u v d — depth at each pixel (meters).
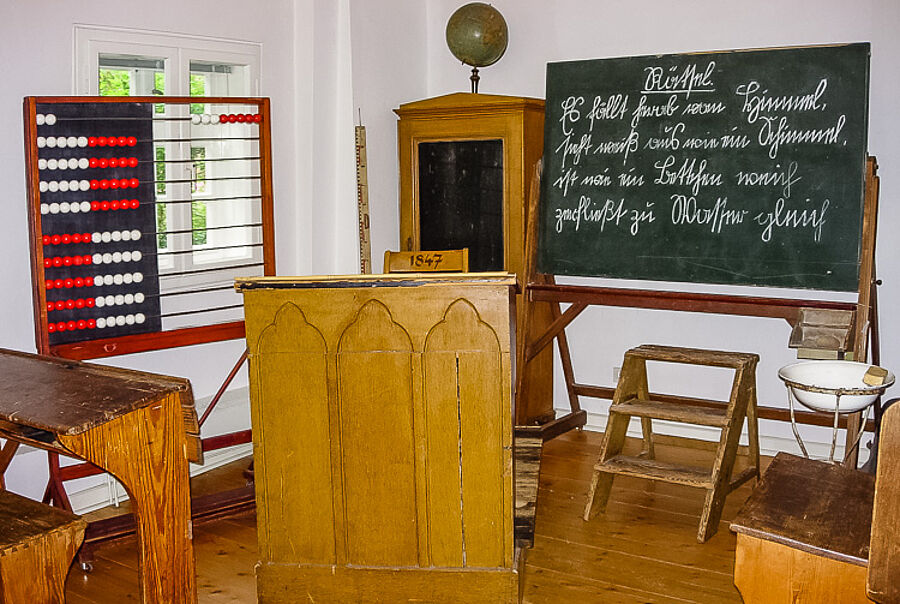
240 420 3.90
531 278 4.13
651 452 3.88
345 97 4.36
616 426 3.46
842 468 2.23
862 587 1.79
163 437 2.30
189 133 3.87
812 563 1.84
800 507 2.00
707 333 4.24
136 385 2.33
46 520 2.24
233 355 4.14
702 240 3.78
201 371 3.99
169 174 3.84
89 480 3.61
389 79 4.59
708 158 3.76
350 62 4.32
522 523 2.62
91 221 3.12
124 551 3.22
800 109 3.56
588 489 3.73
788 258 3.60
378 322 2.39
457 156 4.33
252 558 3.13
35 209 2.93
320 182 4.36
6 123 3.18
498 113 4.20
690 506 3.55
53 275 3.06
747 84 3.67
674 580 2.91
